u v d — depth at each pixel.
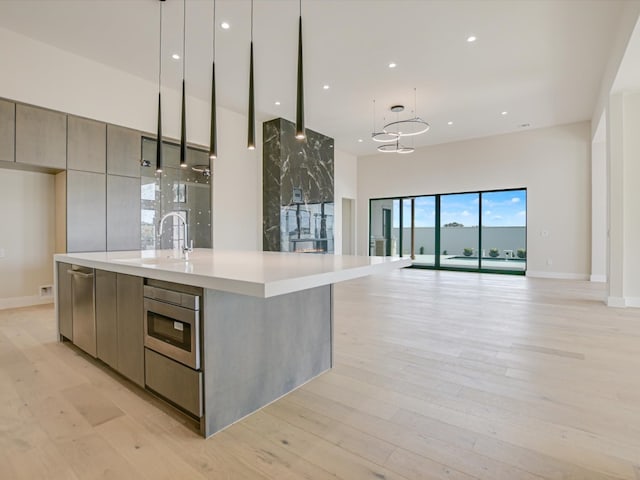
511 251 8.77
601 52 4.79
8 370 2.75
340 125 7.98
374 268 2.21
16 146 4.48
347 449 1.75
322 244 8.70
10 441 1.82
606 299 5.26
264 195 7.71
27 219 5.07
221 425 1.93
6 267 4.90
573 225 7.89
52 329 3.86
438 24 4.15
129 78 5.52
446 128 8.20
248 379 2.09
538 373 2.66
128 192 5.57
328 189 8.91
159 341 2.12
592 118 7.36
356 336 3.60
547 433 1.88
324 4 3.79
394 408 2.16
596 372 2.68
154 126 5.84
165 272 2.01
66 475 1.57
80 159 5.05
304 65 5.16
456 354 3.08
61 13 3.99
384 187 10.55
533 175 8.30
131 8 3.90
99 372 2.71
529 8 3.85
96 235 5.22
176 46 4.71
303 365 2.52
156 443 1.81
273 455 1.71
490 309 4.83
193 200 6.69
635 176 5.00
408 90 6.04
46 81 4.68
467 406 2.18
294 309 2.44
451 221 9.61
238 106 6.89
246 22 4.15
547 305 5.08
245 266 2.18
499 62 5.07
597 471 1.58
